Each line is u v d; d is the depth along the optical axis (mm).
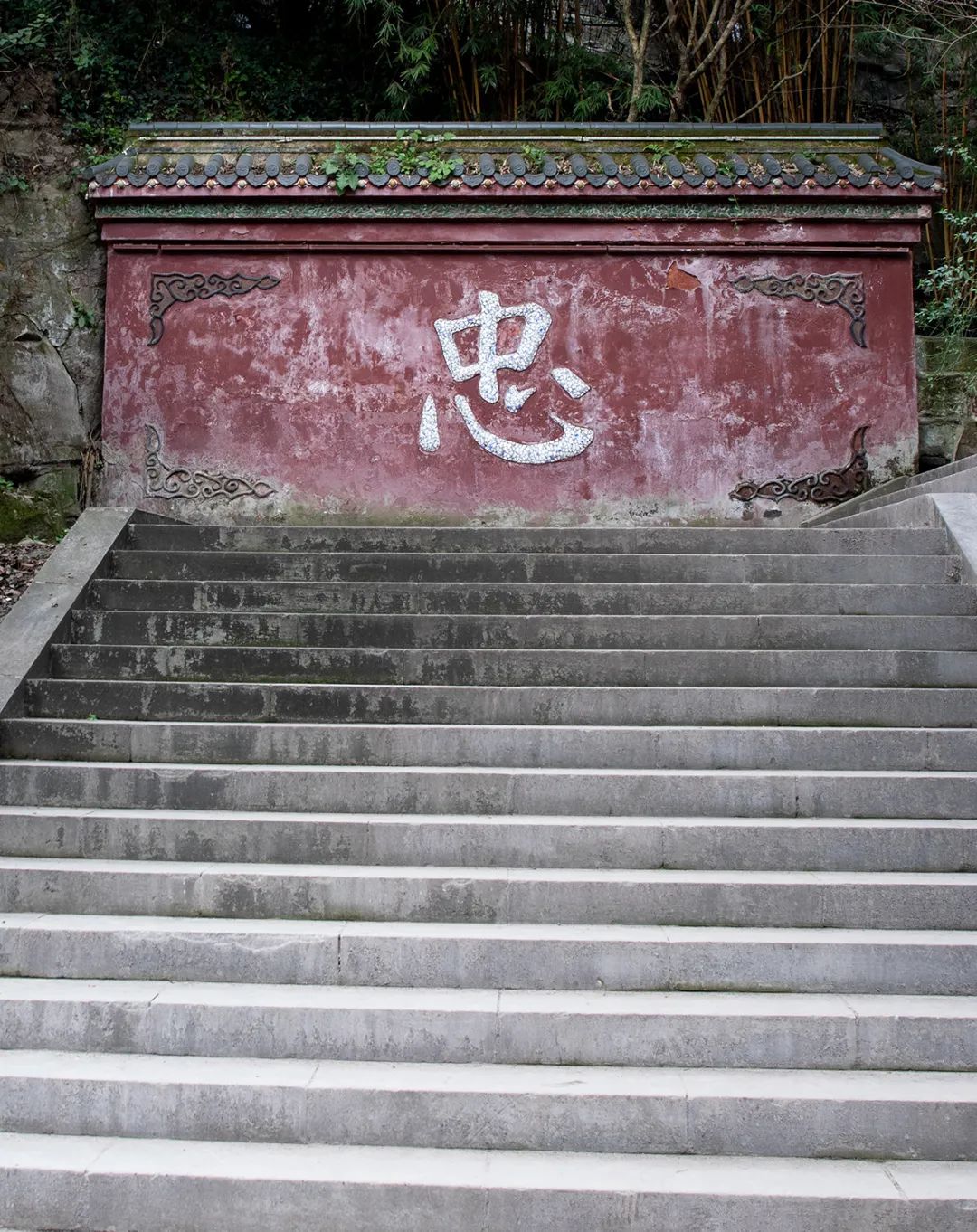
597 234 10461
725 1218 3340
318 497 10430
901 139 13766
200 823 4988
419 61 12195
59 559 7230
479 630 6496
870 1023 3891
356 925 4492
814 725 5750
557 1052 3938
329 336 10484
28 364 10898
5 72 11398
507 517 10453
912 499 7855
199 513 10383
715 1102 3627
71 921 4508
